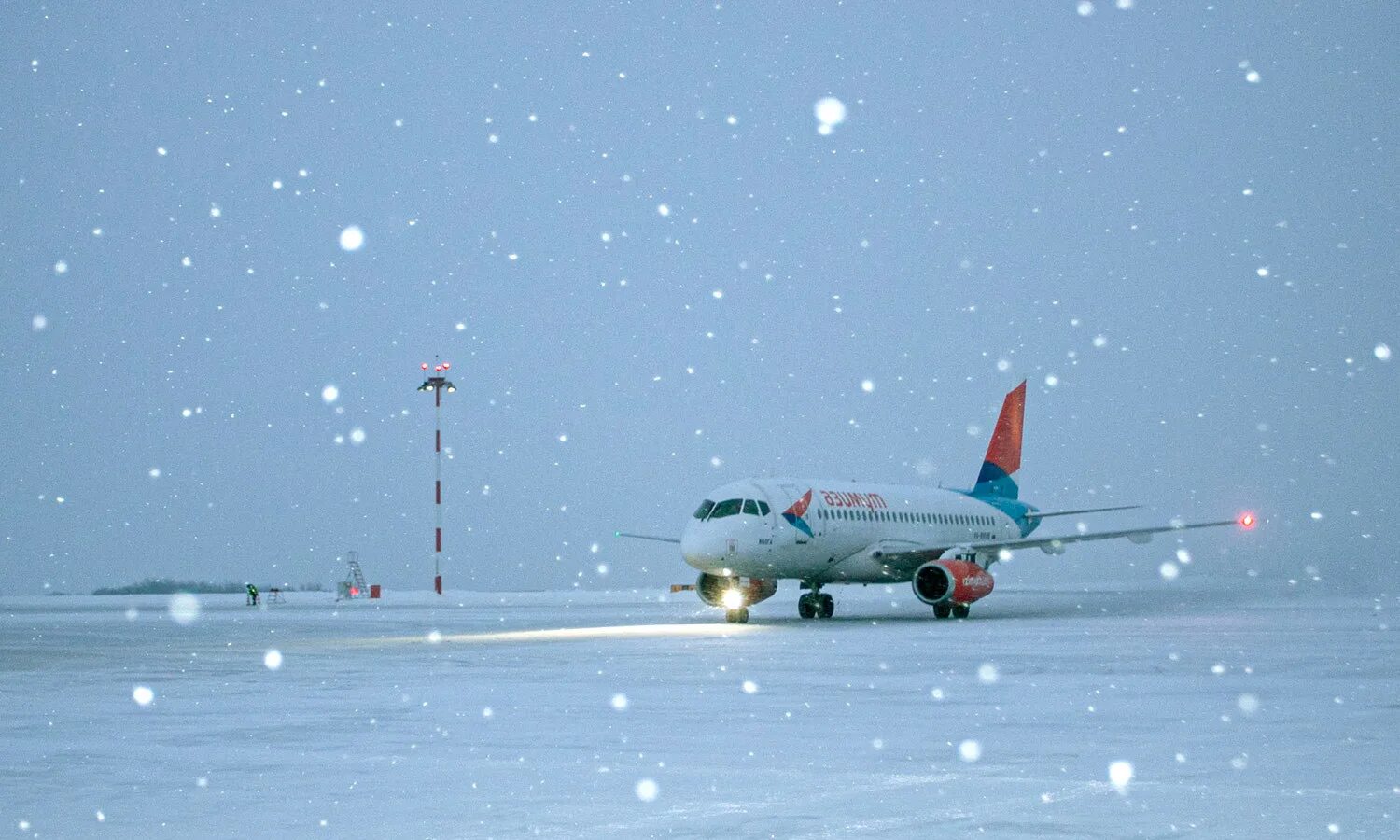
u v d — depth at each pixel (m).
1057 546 50.78
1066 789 10.57
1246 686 19.22
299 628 45.22
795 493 45.28
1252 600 73.31
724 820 9.38
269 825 9.43
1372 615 48.50
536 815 9.68
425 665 25.17
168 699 18.61
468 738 13.91
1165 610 55.34
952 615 47.81
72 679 22.56
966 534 55.19
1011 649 28.42
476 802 10.23
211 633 41.66
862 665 23.77
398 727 14.95
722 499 44.06
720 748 13.05
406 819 9.56
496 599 103.81
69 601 114.75
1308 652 26.70
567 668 23.73
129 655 29.52
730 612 45.31
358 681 21.31
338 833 9.12
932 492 54.72
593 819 9.52
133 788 11.01
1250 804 9.86
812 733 14.16
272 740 13.91
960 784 10.82
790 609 64.75
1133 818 9.34
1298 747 12.85
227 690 20.05
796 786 10.79
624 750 12.92
